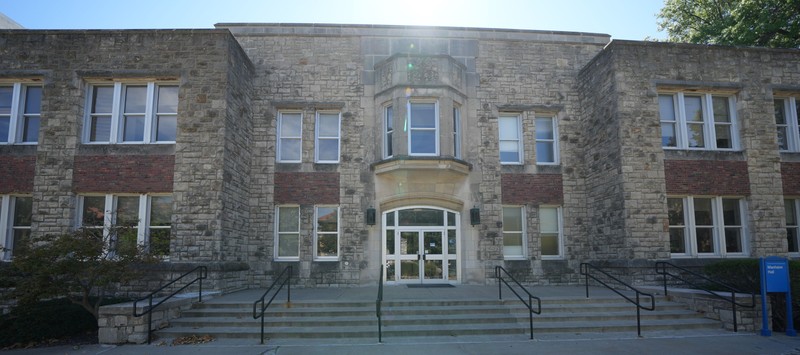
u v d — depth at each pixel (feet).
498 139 55.01
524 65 56.75
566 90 56.90
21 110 47.67
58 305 35.65
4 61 46.62
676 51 51.13
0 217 46.29
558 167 55.21
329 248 52.75
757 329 34.63
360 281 51.26
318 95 54.44
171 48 46.57
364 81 54.85
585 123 55.62
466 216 53.01
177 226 43.52
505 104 55.67
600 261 50.75
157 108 47.34
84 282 36.50
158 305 32.71
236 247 47.91
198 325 33.88
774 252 49.80
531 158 55.11
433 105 52.01
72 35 46.85
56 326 32.89
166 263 42.52
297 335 32.12
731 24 69.97
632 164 48.14
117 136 46.34
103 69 46.34
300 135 54.54
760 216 50.24
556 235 55.01
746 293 37.50
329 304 36.99
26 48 46.78
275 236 52.34
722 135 52.54
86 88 47.29
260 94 54.13
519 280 52.54
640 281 46.09
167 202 45.83
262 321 31.19
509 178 54.34
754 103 51.88
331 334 32.04
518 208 55.06
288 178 52.80
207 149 44.80
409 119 51.21
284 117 54.95
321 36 55.52
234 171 47.80
